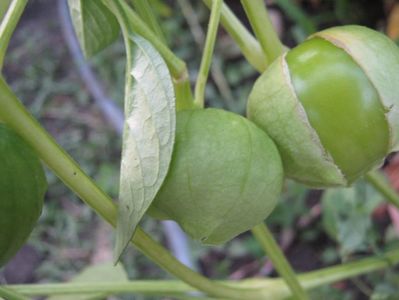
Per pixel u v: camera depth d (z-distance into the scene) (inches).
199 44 27.9
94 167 26.9
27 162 6.8
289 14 23.4
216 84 26.6
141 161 6.7
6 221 6.7
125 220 6.8
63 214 25.7
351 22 25.0
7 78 30.7
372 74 7.7
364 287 19.1
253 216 7.3
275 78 7.8
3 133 6.7
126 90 6.8
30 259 25.1
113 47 29.3
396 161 16.8
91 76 29.2
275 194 7.4
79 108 29.2
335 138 7.7
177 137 7.0
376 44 7.8
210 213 7.1
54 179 26.5
